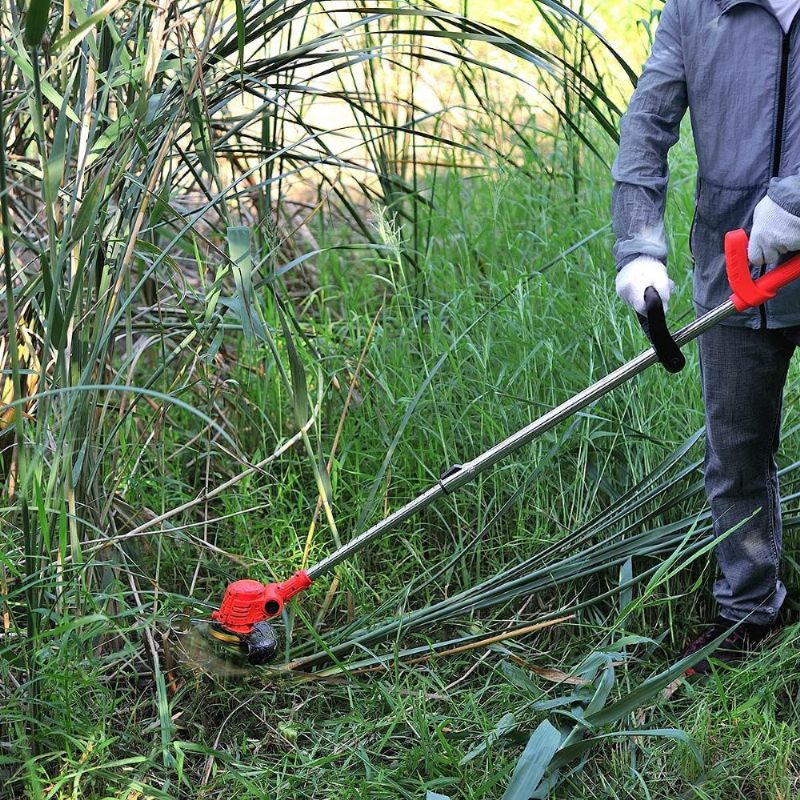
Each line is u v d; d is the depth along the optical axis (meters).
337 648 2.68
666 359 2.29
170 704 2.51
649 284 2.29
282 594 2.49
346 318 3.76
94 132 2.37
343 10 2.98
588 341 3.34
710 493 2.68
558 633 2.84
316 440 3.30
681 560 2.91
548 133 4.13
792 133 2.22
